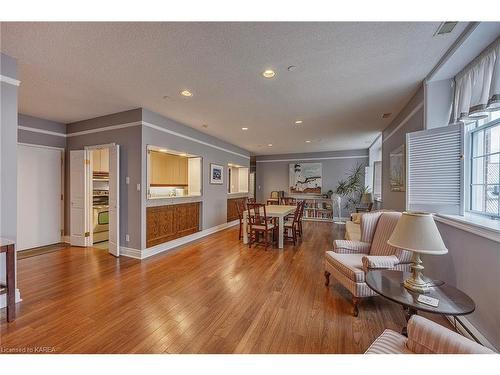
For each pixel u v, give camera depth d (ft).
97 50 7.00
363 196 21.70
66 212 15.53
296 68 8.07
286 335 6.07
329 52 7.11
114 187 12.96
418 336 3.70
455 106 7.94
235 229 21.22
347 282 7.50
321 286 9.16
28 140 13.85
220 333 6.14
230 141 21.54
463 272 6.30
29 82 9.22
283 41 6.55
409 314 5.47
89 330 6.23
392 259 7.15
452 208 7.47
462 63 7.15
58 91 10.11
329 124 15.48
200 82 9.21
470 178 7.41
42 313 7.05
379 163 20.21
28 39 6.44
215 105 11.91
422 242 4.94
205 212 18.44
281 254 13.47
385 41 6.54
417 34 6.23
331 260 8.71
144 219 12.69
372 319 6.85
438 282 5.57
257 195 30.45
